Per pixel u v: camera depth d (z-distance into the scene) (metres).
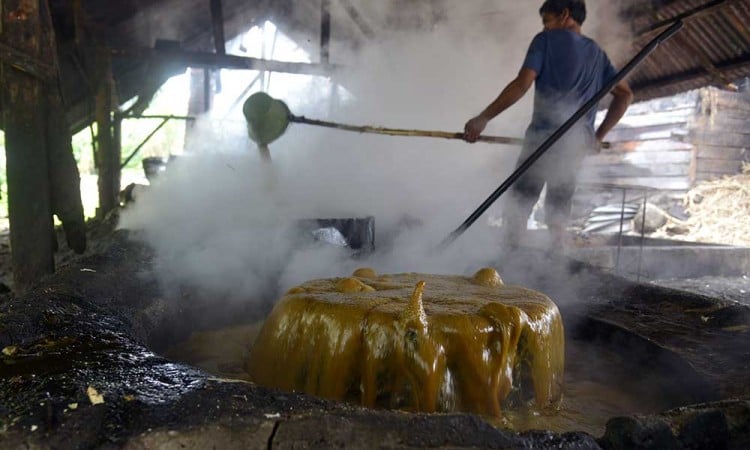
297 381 1.93
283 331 2.02
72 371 1.50
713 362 2.10
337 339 1.83
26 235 4.04
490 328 1.84
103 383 1.41
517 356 1.93
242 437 1.20
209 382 1.43
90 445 1.18
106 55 7.71
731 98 11.91
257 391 1.37
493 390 1.79
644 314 2.74
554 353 2.04
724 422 1.44
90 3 7.92
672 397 2.14
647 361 2.34
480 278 2.39
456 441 1.23
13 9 3.87
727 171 12.07
